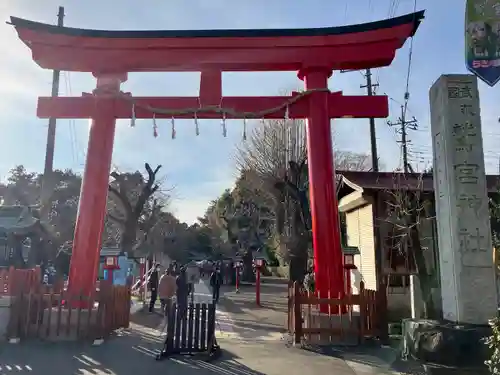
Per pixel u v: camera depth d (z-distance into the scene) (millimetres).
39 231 21719
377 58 12617
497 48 7609
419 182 15633
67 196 36531
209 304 9961
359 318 11094
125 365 8648
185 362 8938
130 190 35969
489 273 8102
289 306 11836
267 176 33438
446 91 8773
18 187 49250
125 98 12625
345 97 12773
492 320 6125
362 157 43125
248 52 12719
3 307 10828
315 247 12086
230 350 10211
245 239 48094
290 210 29281
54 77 23469
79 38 12680
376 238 16109
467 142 8539
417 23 12352
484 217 8273
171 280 17219
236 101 12711
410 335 8352
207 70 12906
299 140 32875
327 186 12250
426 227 15828
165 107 12641
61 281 13578
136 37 12703
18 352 9625
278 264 52375
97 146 12523
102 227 12367
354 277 18453
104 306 11367
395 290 15820
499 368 6004
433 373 7625
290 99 12672
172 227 62188
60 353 9602
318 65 12719
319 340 10875
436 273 15281
